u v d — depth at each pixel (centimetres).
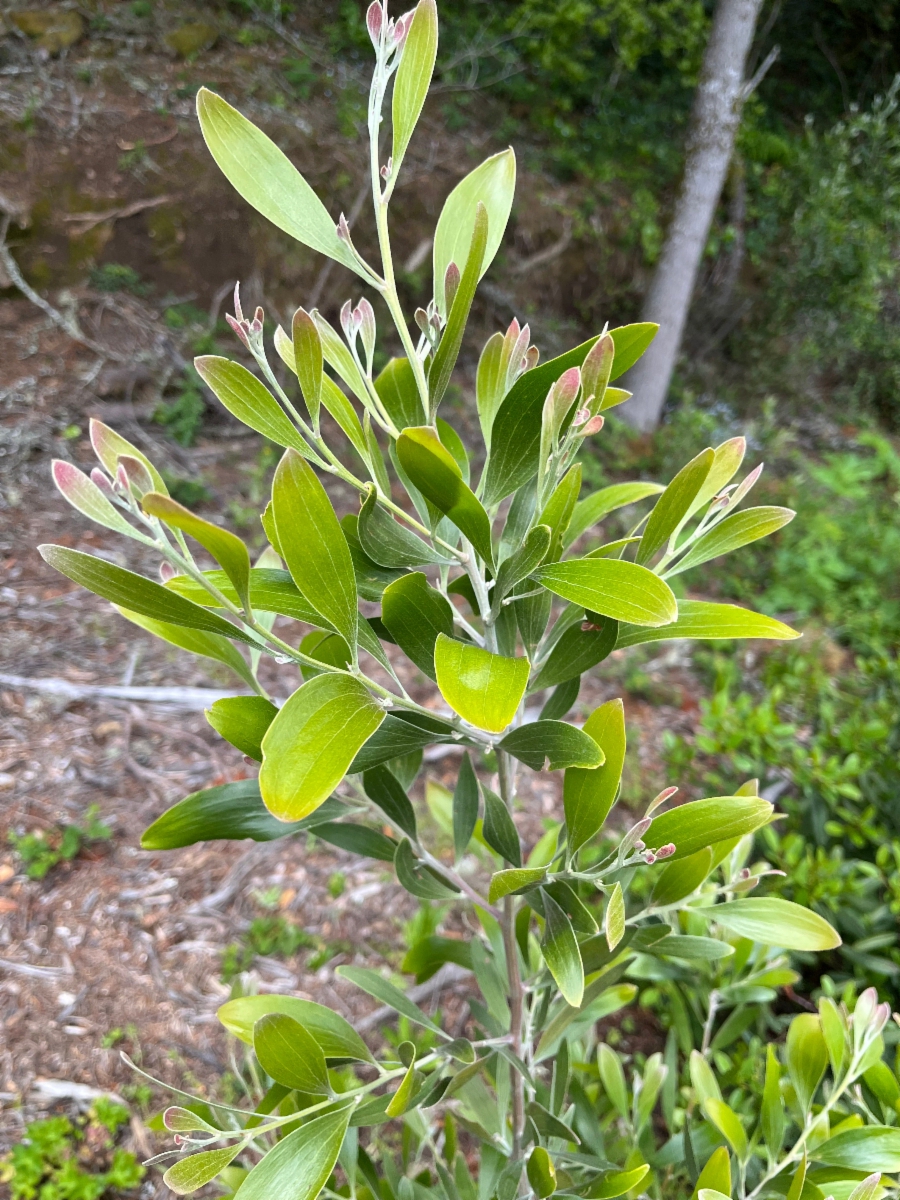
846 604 218
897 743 118
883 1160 48
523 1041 54
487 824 40
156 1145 89
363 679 32
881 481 295
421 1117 69
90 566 30
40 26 261
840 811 97
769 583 227
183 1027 101
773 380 350
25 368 214
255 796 43
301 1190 35
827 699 158
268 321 251
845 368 374
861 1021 51
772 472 288
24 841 117
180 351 234
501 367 39
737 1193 62
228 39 300
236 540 28
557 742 35
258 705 39
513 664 31
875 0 410
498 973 59
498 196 39
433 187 291
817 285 350
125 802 128
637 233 335
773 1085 52
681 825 36
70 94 252
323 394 37
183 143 255
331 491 211
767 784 120
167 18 290
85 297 231
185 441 215
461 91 340
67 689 143
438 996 110
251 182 35
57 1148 86
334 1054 44
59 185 234
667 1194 72
